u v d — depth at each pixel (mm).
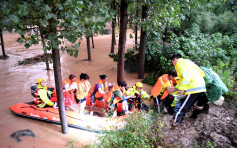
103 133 3668
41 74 8156
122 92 4586
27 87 6742
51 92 5020
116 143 3537
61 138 4047
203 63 6621
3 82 7133
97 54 11984
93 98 4812
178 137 3936
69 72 8594
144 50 7242
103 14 2805
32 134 4145
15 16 2188
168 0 5375
